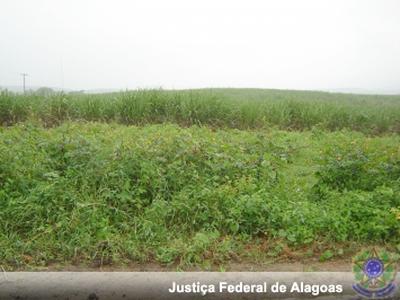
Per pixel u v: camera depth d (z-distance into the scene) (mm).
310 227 4035
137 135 6523
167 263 3545
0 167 4621
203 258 3619
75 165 4848
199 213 4211
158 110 9258
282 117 9500
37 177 4648
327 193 4777
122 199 4297
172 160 5047
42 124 8320
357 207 4246
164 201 4320
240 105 9633
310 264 3611
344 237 3918
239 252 3734
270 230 4031
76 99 9422
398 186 4820
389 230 4020
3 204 4211
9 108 8688
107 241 3691
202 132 7258
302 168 5863
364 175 5004
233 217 4156
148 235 3852
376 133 9812
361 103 17078
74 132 6570
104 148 5305
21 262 3469
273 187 4883
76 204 4109
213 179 4785
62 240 3766
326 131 9156
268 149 6348
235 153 5609
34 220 4016
